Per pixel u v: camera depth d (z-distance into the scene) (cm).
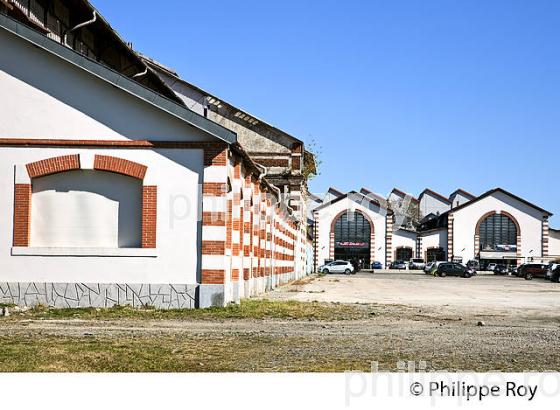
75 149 1980
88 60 1964
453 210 9762
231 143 1983
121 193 1997
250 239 2783
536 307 2598
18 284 1955
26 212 1967
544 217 9650
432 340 1441
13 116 1981
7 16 1953
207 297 1967
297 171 5256
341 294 3328
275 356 1177
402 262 9600
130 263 1973
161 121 1989
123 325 1588
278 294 3188
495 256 9669
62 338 1323
